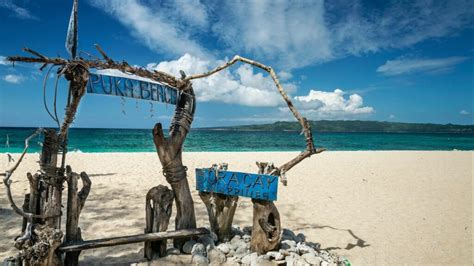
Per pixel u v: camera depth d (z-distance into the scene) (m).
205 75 4.53
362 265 4.74
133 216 6.85
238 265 4.17
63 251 3.59
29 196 3.62
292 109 4.50
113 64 3.72
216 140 59.88
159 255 4.32
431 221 6.97
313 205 8.24
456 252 5.28
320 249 5.15
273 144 51.62
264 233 4.38
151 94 4.18
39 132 3.40
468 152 25.83
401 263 4.84
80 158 16.52
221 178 4.54
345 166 15.72
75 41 3.57
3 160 14.20
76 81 3.45
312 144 4.43
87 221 6.45
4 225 5.91
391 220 7.03
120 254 4.71
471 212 7.72
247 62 4.58
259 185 4.30
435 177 12.83
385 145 54.44
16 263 3.50
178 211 4.52
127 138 52.59
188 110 4.55
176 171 4.40
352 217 7.25
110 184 10.20
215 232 4.79
